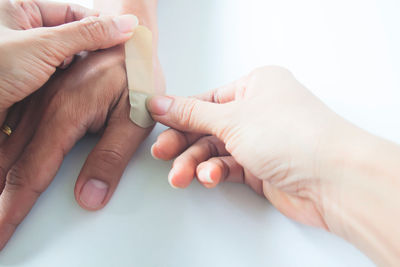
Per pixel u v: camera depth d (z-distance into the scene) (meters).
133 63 0.36
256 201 0.36
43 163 0.35
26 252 0.34
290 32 0.44
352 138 0.31
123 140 0.36
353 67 0.42
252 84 0.36
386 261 0.30
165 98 0.36
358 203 0.30
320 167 0.31
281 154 0.32
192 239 0.34
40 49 0.34
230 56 0.43
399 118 0.39
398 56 0.43
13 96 0.34
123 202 0.36
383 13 0.45
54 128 0.35
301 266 0.34
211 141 0.38
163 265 0.34
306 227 0.35
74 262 0.34
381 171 0.30
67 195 0.36
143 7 0.41
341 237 0.33
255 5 0.46
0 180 0.35
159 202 0.36
